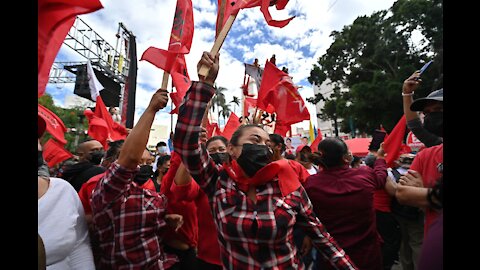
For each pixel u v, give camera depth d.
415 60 18.72
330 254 1.57
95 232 1.72
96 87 3.94
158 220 1.88
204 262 2.14
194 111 1.51
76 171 2.32
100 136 3.87
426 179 1.17
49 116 1.87
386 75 19.22
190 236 2.30
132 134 1.60
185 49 1.69
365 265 2.37
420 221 3.20
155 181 3.73
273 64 3.55
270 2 1.68
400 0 17.64
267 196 1.49
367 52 21.27
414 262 3.27
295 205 1.50
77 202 1.56
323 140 2.65
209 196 1.62
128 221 1.71
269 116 4.48
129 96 9.79
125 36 10.55
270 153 1.64
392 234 3.50
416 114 2.24
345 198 2.43
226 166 1.62
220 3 1.71
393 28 18.78
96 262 1.80
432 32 15.91
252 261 1.38
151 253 1.77
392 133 2.90
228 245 1.46
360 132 22.94
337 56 23.08
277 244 1.41
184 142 1.51
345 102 22.25
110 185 1.57
